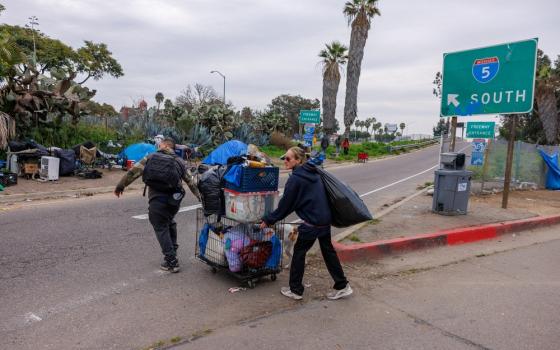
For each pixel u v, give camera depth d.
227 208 5.08
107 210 9.10
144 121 22.56
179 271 5.36
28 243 6.31
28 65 14.77
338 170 22.62
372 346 3.65
